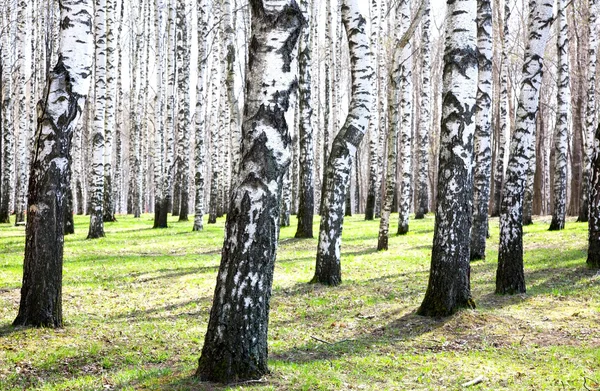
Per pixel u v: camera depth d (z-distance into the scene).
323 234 13.33
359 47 13.09
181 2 28.97
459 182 10.13
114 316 10.27
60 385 6.55
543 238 19.73
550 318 9.96
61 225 9.25
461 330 9.38
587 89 23.83
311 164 21.58
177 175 38.38
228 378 6.41
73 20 9.10
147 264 15.92
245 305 6.47
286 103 6.58
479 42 16.34
